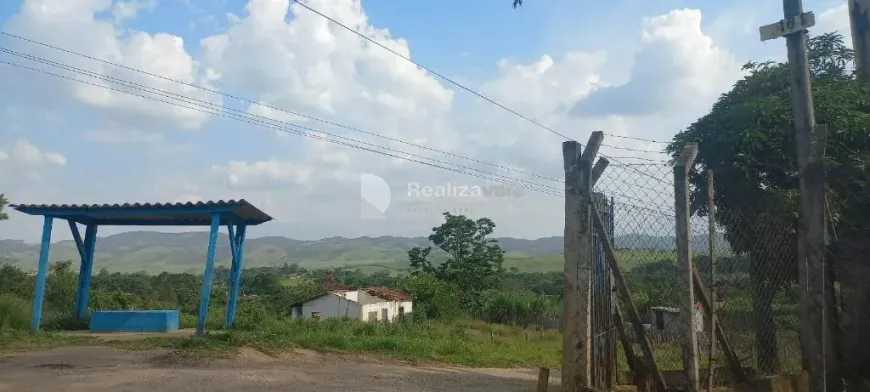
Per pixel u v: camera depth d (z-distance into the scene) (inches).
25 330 551.2
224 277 2042.3
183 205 576.4
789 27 204.7
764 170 274.4
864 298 215.3
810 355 198.4
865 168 248.1
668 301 198.4
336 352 465.1
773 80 299.7
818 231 199.3
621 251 195.2
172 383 289.6
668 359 210.5
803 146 203.6
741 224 233.3
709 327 194.9
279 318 852.0
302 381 309.1
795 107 205.9
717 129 291.6
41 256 598.2
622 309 205.2
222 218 621.3
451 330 798.5
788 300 243.0
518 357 555.2
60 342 482.3
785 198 246.7
